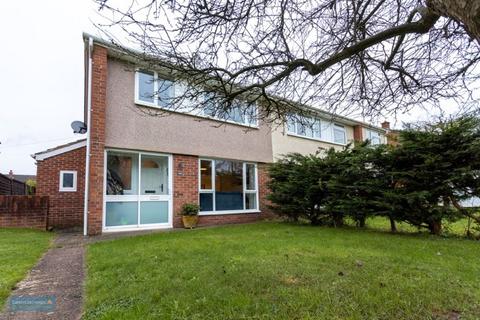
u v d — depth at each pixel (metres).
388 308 2.68
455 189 6.90
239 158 11.68
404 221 7.75
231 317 2.58
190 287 3.29
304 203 9.81
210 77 3.22
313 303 2.79
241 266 4.06
